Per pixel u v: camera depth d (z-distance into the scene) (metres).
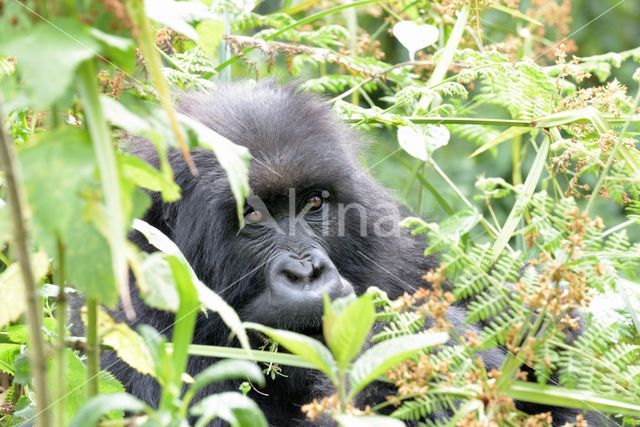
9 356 6.45
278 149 7.50
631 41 16.77
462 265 5.28
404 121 7.96
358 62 9.81
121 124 3.48
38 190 3.38
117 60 3.58
